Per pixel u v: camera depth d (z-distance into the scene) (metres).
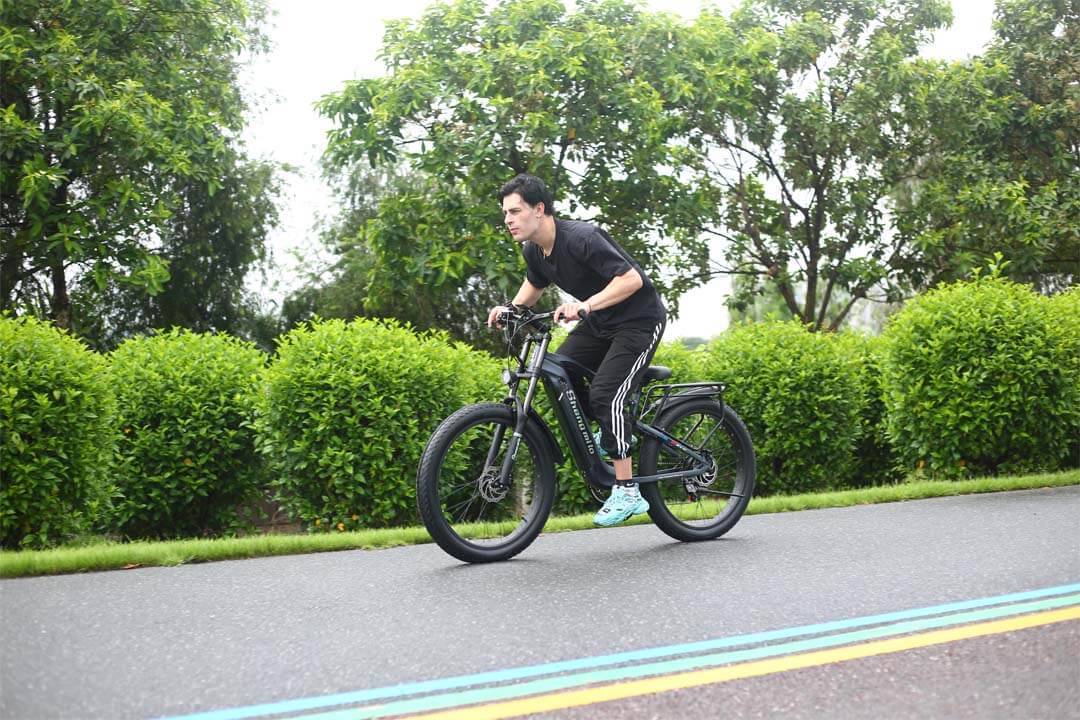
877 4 19.88
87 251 15.84
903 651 3.22
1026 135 19.11
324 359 7.57
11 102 16.05
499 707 2.74
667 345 9.34
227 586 4.34
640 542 5.54
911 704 2.73
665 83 16.27
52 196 15.90
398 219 16.50
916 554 4.86
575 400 5.16
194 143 17.03
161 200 16.64
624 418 5.12
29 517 6.89
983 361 8.58
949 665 3.06
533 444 5.11
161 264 16.52
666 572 4.52
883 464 10.55
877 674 2.99
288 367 7.61
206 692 2.85
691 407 5.58
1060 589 4.05
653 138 15.69
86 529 7.52
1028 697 2.76
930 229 19.53
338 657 3.19
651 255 17.61
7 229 16.45
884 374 9.36
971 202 18.09
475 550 4.88
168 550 5.14
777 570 4.53
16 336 6.92
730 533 5.77
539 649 3.27
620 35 16.58
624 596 4.03
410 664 3.12
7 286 16.53
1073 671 2.97
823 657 3.16
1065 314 8.87
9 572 4.66
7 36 14.91
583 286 5.18
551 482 5.16
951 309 8.77
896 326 9.12
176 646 3.31
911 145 19.83
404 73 15.41
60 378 6.94
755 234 20.28
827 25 19.05
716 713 2.68
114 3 15.99
